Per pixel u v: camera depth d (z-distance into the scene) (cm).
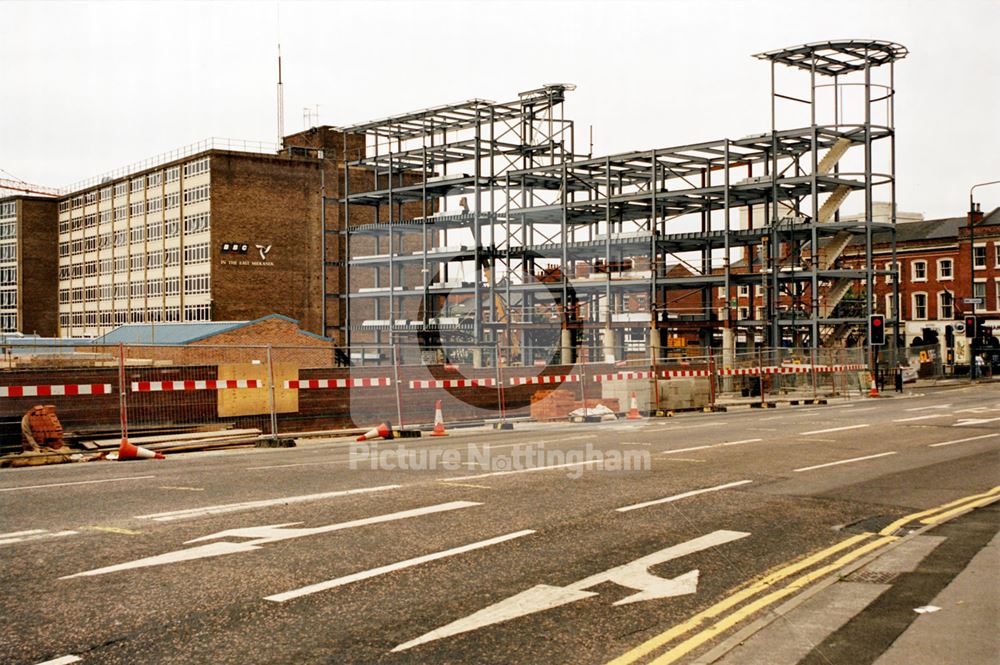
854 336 5350
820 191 5122
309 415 2441
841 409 3178
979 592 714
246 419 2316
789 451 1692
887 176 5031
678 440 1908
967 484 1310
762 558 842
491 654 567
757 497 1168
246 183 8019
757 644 588
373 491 1166
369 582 721
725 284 4912
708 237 5162
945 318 7350
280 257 8131
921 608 670
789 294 4916
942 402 3550
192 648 566
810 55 4741
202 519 966
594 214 6016
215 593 683
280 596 679
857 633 610
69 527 920
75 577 724
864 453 1675
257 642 579
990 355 6284
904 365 5409
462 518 985
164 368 2197
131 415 2139
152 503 1070
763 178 5028
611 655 569
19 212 10812
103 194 9856
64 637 584
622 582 743
